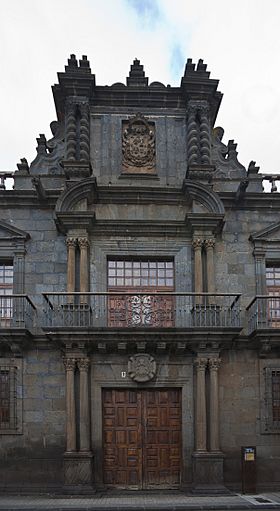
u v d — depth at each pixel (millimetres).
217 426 19641
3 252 21172
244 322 21031
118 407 20328
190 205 21719
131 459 19969
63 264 21234
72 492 18641
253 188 22453
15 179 21922
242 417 20359
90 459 19078
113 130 22609
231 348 20797
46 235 21453
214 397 19750
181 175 22328
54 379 20281
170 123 22844
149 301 20859
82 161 21234
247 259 21625
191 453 19844
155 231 21422
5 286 21172
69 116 22062
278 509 16172
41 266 21172
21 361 20359
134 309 20719
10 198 21453
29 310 20547
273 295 21609
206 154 22000
